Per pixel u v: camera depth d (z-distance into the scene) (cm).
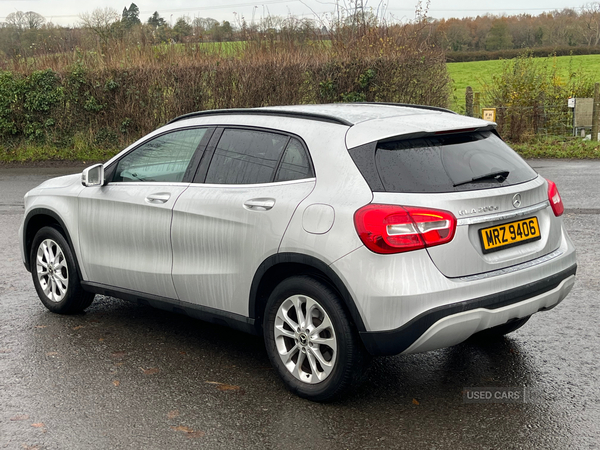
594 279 653
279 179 426
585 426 371
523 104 1936
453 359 475
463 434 366
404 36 1922
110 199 526
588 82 1992
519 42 4288
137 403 412
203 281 462
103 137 1892
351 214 378
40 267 600
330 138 411
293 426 378
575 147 1762
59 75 1869
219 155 469
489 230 391
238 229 435
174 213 477
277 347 425
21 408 407
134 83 1867
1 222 1013
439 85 1877
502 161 420
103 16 2052
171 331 547
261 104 1873
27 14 2253
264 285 433
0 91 1869
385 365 468
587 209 984
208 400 415
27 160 1836
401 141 398
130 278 518
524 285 398
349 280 375
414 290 363
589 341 500
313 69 1861
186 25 2020
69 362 480
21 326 561
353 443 357
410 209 369
